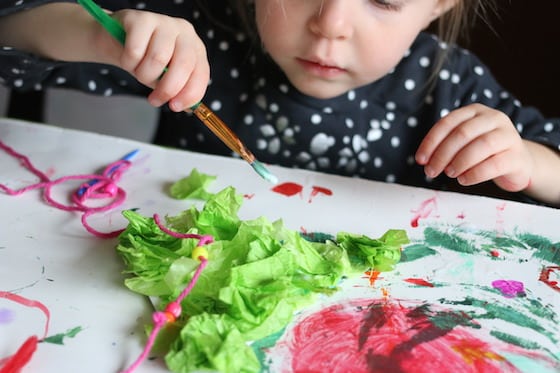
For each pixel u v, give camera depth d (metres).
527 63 1.08
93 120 1.49
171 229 0.54
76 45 0.68
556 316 0.49
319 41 0.72
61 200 0.60
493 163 0.66
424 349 0.44
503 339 0.46
